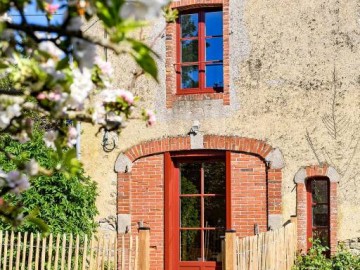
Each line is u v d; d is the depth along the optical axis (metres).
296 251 11.48
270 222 11.76
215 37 12.59
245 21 12.22
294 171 11.73
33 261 10.26
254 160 11.99
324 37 11.82
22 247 10.19
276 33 12.05
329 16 11.83
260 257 9.20
